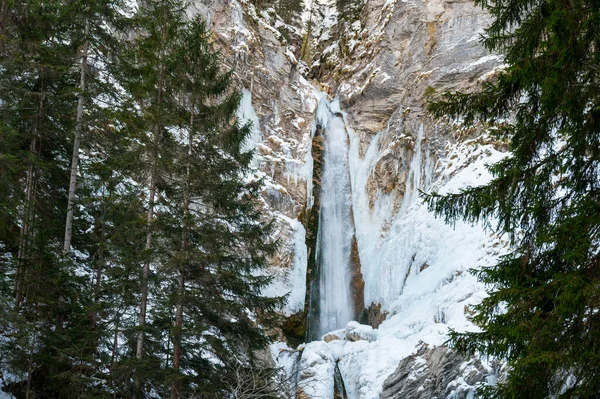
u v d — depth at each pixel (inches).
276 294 1346.0
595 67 424.8
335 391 1049.5
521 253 451.5
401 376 920.9
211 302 633.0
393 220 1507.1
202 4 1620.3
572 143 435.5
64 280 658.2
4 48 794.2
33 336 617.0
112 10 818.8
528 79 439.2
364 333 1150.3
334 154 1724.9
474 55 1598.2
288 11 2257.6
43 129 790.5
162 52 719.7
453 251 1157.1
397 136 1595.7
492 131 487.2
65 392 626.8
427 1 1781.5
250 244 681.0
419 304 1113.4
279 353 1177.4
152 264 682.8
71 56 800.9
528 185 449.1
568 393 395.5
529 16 469.1
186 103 713.0
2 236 740.7
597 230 411.8
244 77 1608.0
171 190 679.1
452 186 1264.8
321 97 1809.8
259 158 1513.3
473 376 832.3
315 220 1593.3
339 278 1510.8
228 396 639.8
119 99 839.7
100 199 711.7
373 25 1985.7
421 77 1621.6
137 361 585.3
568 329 396.2
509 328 412.8
